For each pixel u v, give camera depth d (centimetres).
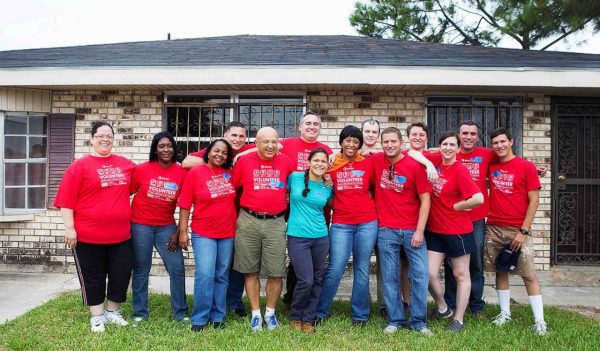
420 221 418
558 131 652
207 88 641
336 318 453
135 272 440
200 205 422
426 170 414
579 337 405
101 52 716
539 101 645
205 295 420
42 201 658
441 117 656
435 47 773
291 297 490
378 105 647
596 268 636
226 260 430
